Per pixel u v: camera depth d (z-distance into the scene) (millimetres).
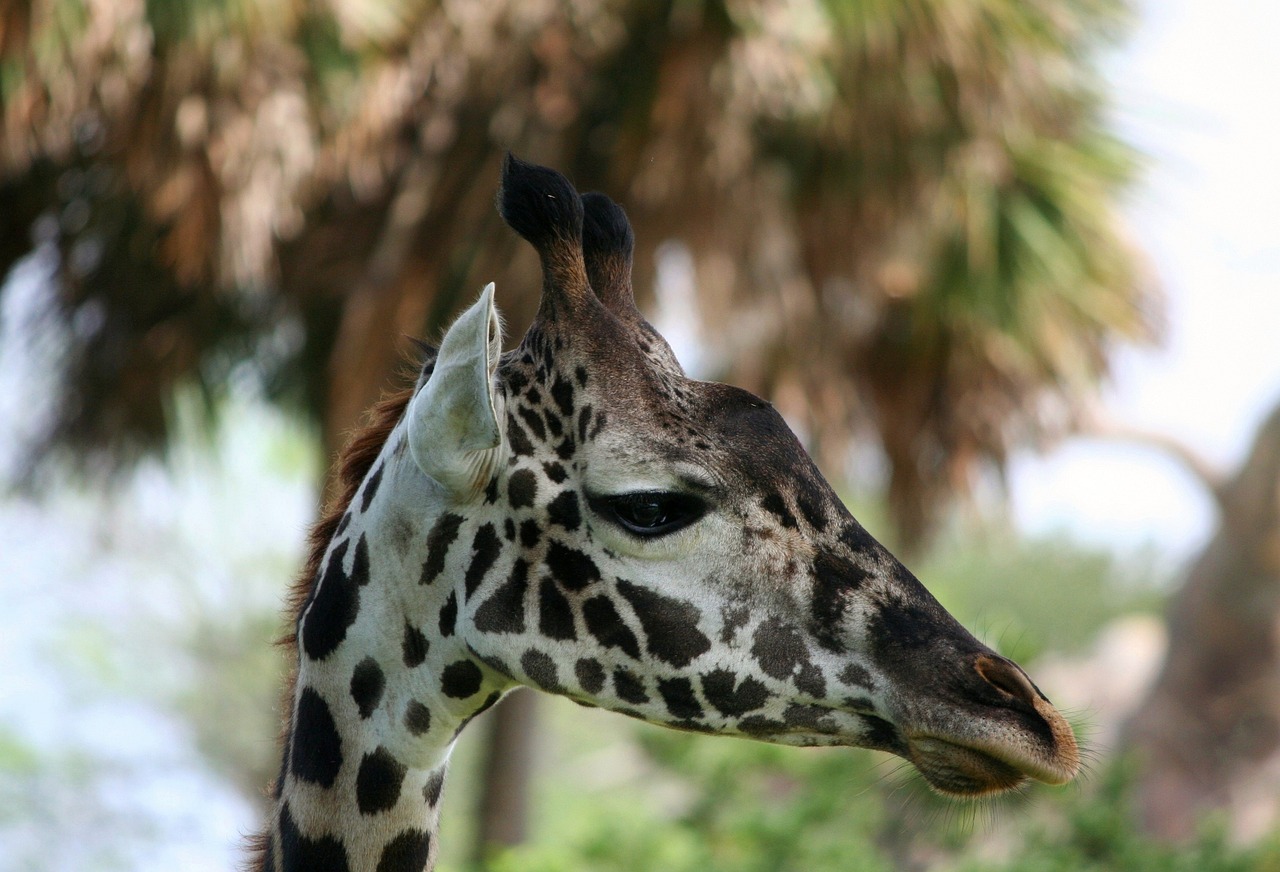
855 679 9203
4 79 23719
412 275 25188
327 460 26719
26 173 27281
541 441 9586
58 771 51375
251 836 10938
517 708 31453
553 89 24953
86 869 50969
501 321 9367
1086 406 31297
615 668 9445
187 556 54719
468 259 25359
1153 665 51062
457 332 8930
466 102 25203
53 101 23875
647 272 25484
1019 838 27156
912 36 25453
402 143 26328
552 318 9797
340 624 10148
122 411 30188
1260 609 46344
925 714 8977
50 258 28562
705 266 25391
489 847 31188
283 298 28203
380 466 10242
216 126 24141
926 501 31125
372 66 24766
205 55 23672
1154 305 30250
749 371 27484
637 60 25000
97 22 22984
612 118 25625
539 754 31969
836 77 25562
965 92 26234
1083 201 28828
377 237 26578
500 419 9594
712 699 9359
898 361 30109
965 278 28578
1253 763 45438
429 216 25250
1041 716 8984
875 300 28844
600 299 10320
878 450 30844
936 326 29328
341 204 26703
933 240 28016
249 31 23547
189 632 55250
